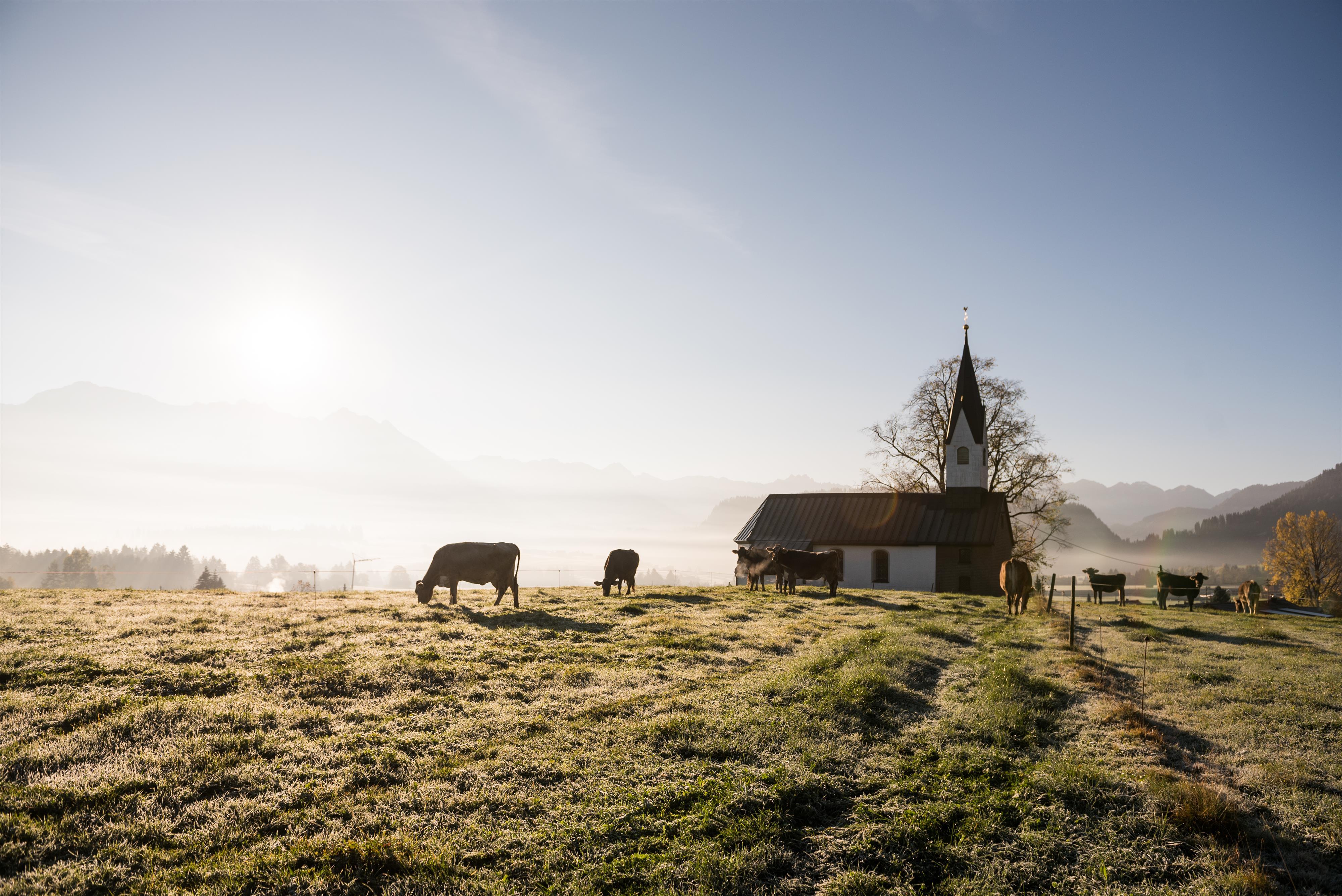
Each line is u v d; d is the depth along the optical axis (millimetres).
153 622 17078
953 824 8594
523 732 10992
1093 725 12203
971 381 53312
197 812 8023
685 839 7984
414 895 6770
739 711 12203
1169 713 13008
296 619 18359
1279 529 87125
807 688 13539
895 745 11039
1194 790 9094
